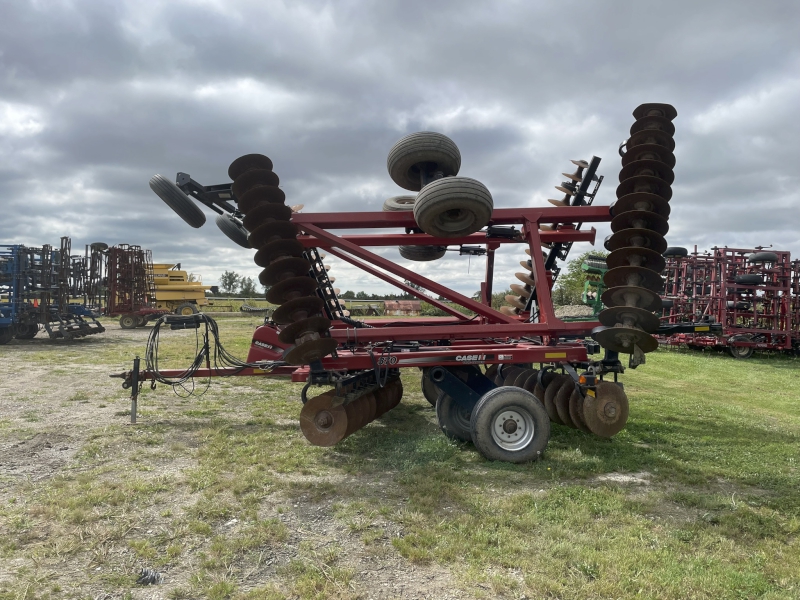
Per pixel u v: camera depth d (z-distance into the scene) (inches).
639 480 191.6
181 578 120.7
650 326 206.5
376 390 269.0
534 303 324.8
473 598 113.7
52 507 155.6
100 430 244.2
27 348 608.4
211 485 177.3
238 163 204.5
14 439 228.1
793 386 447.2
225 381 404.2
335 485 181.6
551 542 137.9
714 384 450.0
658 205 212.7
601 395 224.2
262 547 136.2
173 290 1216.8
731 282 728.3
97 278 784.3
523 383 304.8
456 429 235.8
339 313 293.7
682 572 123.4
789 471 202.8
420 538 139.9
